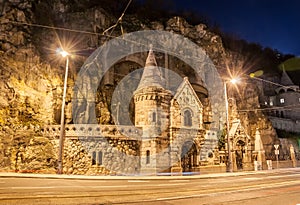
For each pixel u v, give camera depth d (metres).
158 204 9.51
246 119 49.66
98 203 9.34
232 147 36.00
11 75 30.22
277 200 10.66
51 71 33.41
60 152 22.33
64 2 40.66
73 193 11.09
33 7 36.41
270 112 66.19
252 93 54.66
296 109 67.81
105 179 19.03
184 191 12.90
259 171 32.16
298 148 55.75
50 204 8.88
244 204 9.80
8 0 35.03
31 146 25.73
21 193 10.52
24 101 30.08
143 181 18.41
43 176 18.41
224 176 24.22
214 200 10.51
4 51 31.19
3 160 24.34
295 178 21.06
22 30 33.50
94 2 45.03
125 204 9.37
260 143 38.94
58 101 32.78
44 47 35.22
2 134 25.58
